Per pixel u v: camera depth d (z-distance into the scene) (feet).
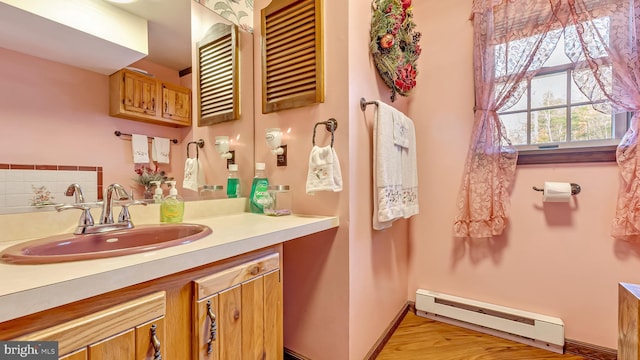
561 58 5.14
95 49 3.36
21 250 2.24
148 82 3.89
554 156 5.05
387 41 4.56
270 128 4.86
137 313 2.03
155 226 3.33
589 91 4.56
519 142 5.49
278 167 4.86
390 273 5.60
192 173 4.45
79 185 3.20
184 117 4.36
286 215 4.43
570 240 4.95
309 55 4.34
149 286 2.18
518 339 5.22
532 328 5.04
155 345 2.10
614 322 4.63
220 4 4.83
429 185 6.30
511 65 5.16
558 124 5.18
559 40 5.08
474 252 5.82
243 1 5.17
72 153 3.16
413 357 4.82
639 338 2.98
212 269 2.66
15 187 2.78
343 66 4.08
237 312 2.83
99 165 3.38
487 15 5.36
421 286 6.41
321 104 4.31
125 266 1.89
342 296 4.17
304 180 4.54
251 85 5.23
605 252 4.70
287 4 4.57
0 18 2.72
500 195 5.23
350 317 4.15
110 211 3.13
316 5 4.24
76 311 1.79
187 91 4.40
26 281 1.61
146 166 3.85
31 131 2.89
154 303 2.13
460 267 5.96
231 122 5.02
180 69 4.30
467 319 5.66
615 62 4.33
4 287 1.52
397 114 4.85
